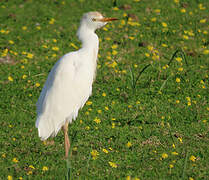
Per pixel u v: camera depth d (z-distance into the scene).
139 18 18.28
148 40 16.75
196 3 19.67
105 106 12.45
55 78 9.71
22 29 17.19
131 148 10.48
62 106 9.72
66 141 9.95
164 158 9.99
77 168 9.47
